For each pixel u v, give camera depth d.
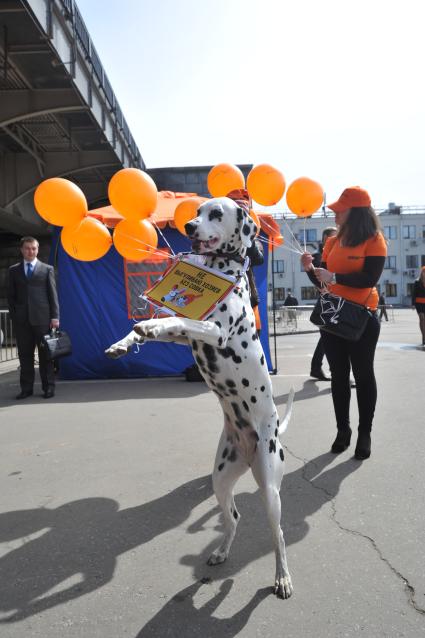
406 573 2.47
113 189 3.88
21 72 10.71
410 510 3.15
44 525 3.10
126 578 2.50
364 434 4.12
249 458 2.51
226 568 2.57
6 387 7.94
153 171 16.58
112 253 8.06
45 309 6.82
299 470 3.89
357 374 4.09
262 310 8.24
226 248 2.50
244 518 3.12
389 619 2.14
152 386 7.52
